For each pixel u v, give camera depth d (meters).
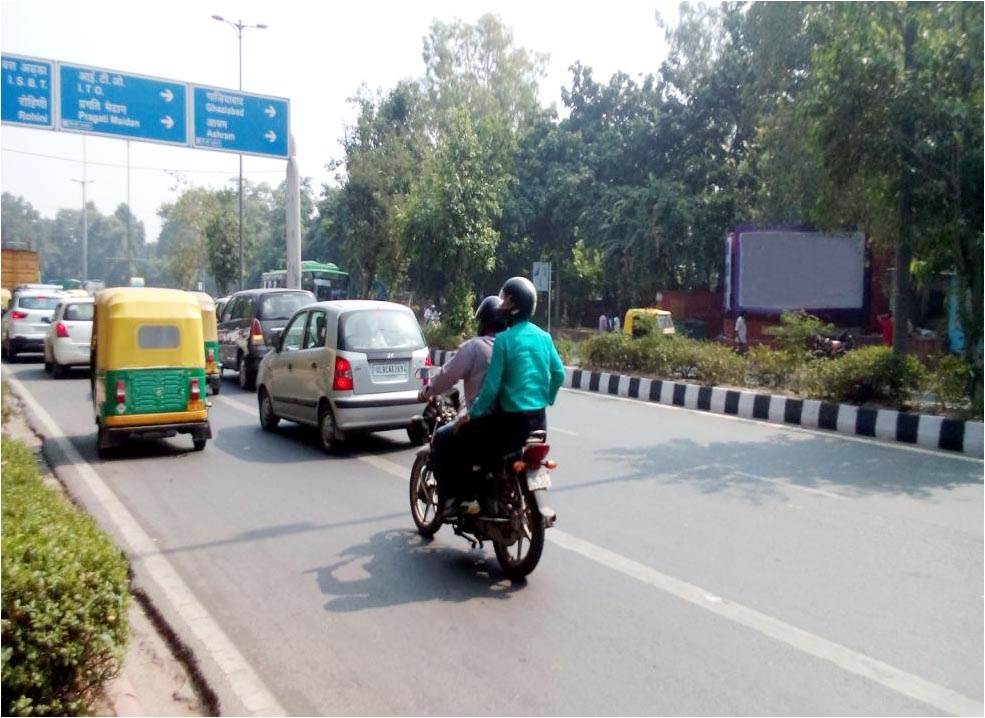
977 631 4.44
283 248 72.06
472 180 22.22
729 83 29.41
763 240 23.23
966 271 10.52
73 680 3.40
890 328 19.86
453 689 3.83
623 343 15.73
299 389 9.95
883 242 13.84
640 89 34.69
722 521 6.51
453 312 22.38
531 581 5.21
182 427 9.19
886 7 10.45
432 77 42.59
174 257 52.97
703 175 29.77
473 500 5.50
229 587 5.18
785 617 4.62
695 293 28.73
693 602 4.84
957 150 10.05
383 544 6.01
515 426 5.17
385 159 28.42
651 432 10.68
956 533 6.19
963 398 10.20
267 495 7.47
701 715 3.58
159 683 4.02
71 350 16.64
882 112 10.18
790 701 3.70
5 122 17.80
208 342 13.78
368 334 9.35
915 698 3.73
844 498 7.23
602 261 32.16
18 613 3.18
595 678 3.91
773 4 21.83
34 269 37.03
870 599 4.88
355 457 9.16
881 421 10.31
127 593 3.66
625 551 5.77
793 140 21.36
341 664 4.11
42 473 8.42
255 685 3.90
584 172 33.53
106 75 18.69
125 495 7.52
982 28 9.75
